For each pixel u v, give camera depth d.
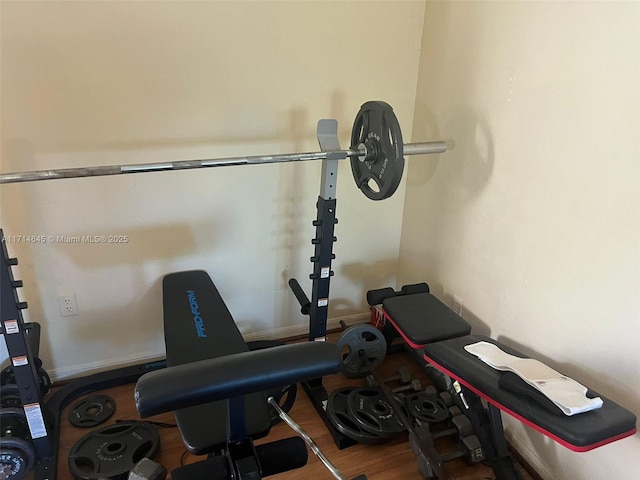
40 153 1.76
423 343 1.80
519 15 1.61
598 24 1.37
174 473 1.14
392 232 2.46
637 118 1.29
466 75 1.89
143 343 2.18
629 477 1.43
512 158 1.71
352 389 2.01
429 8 2.06
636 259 1.34
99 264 1.98
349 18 1.99
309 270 2.36
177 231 2.05
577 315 1.54
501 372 1.47
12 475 1.58
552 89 1.52
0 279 1.40
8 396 1.70
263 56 1.93
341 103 2.11
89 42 1.70
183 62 1.83
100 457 1.68
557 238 1.57
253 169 2.07
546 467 1.71
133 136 1.86
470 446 1.71
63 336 2.04
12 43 1.62
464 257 2.02
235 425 1.10
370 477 1.71
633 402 1.40
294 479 1.69
